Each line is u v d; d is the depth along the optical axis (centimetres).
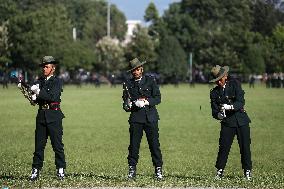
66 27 17062
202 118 5753
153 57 19275
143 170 2653
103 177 2144
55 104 2084
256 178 2186
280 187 1905
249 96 9919
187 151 3412
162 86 16288
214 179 2108
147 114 2130
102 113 6341
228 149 2216
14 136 4169
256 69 18188
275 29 18600
